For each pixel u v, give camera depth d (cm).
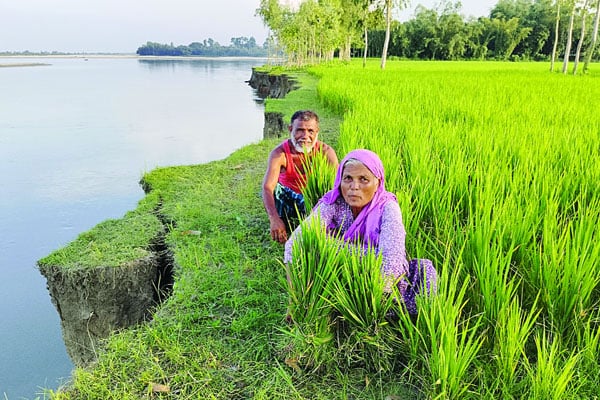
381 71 2683
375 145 478
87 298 359
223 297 313
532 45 7631
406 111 844
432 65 4744
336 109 1104
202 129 1756
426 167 424
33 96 3100
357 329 244
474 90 1280
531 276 279
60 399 230
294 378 239
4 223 762
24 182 1008
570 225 288
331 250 245
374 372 241
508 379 217
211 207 487
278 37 5762
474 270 273
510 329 217
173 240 409
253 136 1609
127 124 1867
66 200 887
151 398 227
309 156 397
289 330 271
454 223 350
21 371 405
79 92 3422
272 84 3192
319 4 4653
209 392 230
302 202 396
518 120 729
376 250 260
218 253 377
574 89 1324
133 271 362
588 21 4547
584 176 403
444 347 212
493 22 7756
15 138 1550
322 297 235
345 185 261
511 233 302
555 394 193
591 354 222
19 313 498
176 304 309
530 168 427
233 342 268
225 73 6694
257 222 446
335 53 9362
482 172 395
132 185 989
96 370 246
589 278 247
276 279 334
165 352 258
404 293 258
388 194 267
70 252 380
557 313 254
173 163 1199
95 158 1251
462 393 210
